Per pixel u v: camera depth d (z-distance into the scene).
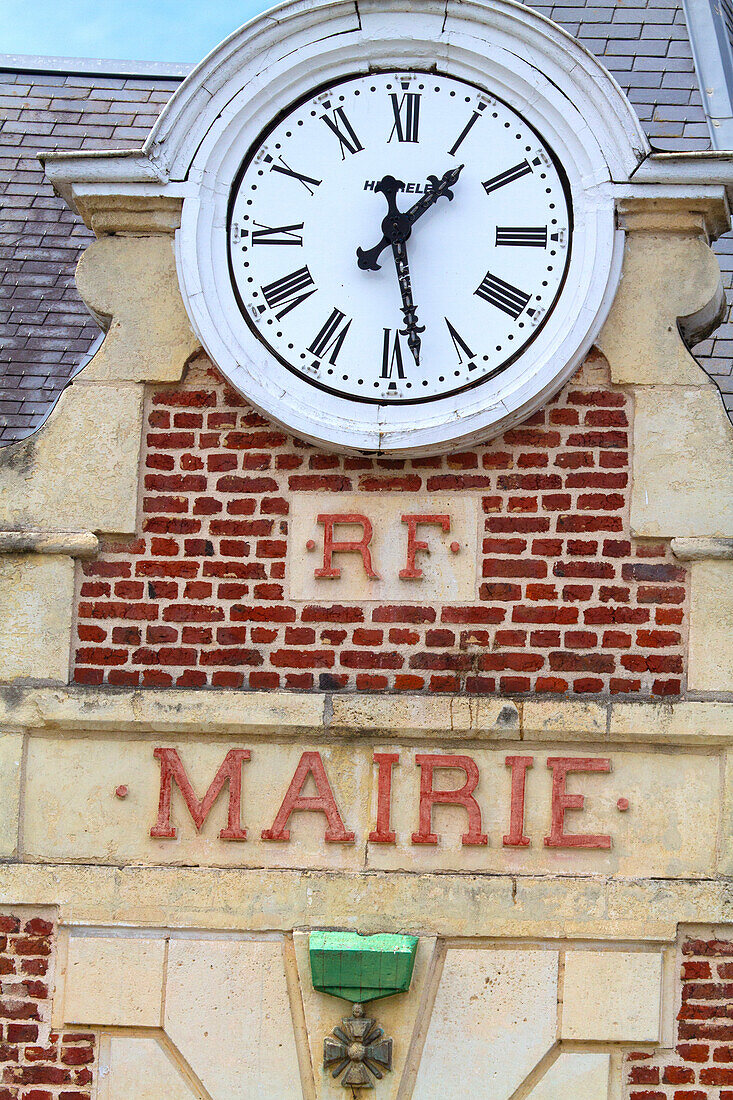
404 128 12.20
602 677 11.69
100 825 11.73
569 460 11.93
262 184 12.17
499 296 11.93
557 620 11.77
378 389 11.87
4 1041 11.57
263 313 12.01
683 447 11.84
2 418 15.63
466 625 11.80
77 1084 11.53
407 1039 11.37
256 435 12.09
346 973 11.24
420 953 11.44
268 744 11.75
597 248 11.84
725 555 11.66
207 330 11.92
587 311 11.74
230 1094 11.41
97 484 12.02
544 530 11.87
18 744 11.80
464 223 12.04
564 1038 11.34
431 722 11.56
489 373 11.84
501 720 11.53
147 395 12.20
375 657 11.80
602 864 11.51
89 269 12.27
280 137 12.22
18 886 11.63
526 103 12.13
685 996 11.38
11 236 17.66
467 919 11.45
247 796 11.71
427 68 12.24
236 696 11.68
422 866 11.58
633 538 11.80
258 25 12.12
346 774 11.69
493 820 11.59
